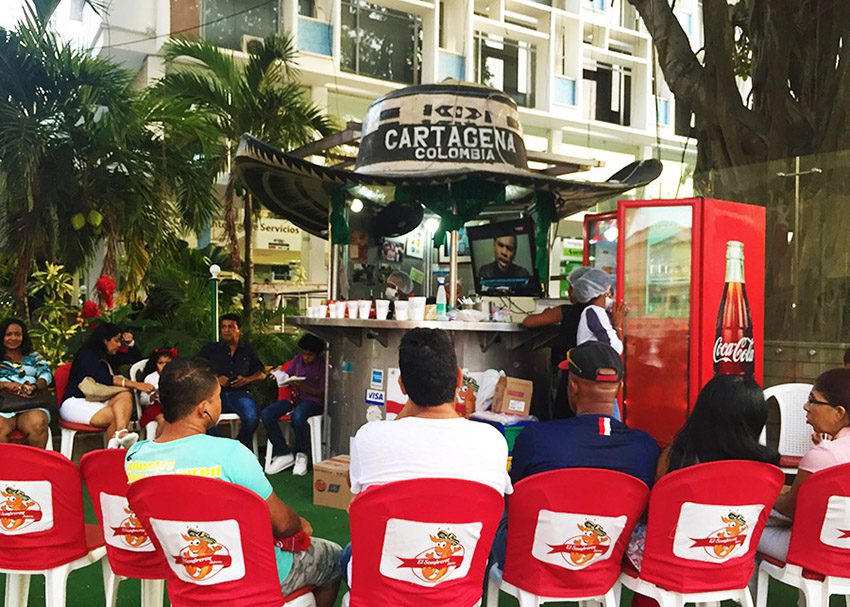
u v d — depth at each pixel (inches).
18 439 224.2
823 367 246.8
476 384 222.8
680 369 198.4
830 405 119.4
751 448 101.0
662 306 201.0
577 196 285.4
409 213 285.1
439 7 737.0
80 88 334.3
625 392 204.2
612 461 106.1
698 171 287.3
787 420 172.4
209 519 90.4
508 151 254.8
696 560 100.0
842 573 105.3
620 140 834.8
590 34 827.4
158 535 92.1
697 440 104.1
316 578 107.7
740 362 202.2
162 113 369.4
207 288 361.4
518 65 784.9
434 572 89.7
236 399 249.3
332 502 205.5
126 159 354.9
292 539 102.1
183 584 93.5
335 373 245.9
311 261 636.1
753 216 205.8
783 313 258.5
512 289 266.7
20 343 229.0
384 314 227.0
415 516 87.8
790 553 109.0
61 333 319.3
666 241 200.1
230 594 92.5
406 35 713.6
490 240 271.4
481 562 93.2
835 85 256.1
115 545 108.2
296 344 347.9
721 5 271.1
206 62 425.1
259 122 408.8
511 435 194.2
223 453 95.7
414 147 247.4
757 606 118.4
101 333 239.8
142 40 567.8
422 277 298.8
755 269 205.9
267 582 93.7
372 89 681.0
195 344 319.6
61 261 368.5
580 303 204.4
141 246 367.6
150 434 247.4
